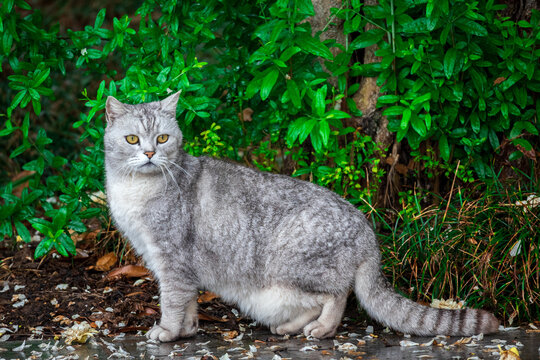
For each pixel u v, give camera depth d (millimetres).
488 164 5895
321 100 4977
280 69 5301
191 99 5391
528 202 5059
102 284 5449
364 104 5801
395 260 5164
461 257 5105
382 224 5766
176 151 4527
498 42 5445
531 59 5402
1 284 5375
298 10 5184
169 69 5320
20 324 4766
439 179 5891
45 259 5902
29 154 8125
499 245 5047
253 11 5824
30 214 5629
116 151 4418
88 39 5801
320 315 4484
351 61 5945
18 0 5656
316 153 5578
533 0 5809
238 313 5062
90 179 5660
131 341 4434
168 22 5691
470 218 5223
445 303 4703
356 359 3975
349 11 5504
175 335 4422
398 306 4418
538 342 4266
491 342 4289
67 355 4133
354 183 5785
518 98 5543
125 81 5426
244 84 5832
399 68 5570
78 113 8617
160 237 4402
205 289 4730
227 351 4191
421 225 5340
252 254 4441
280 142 6113
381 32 5461
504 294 4957
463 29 5270
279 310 4500
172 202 4410
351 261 4375
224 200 4469
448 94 5441
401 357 3994
